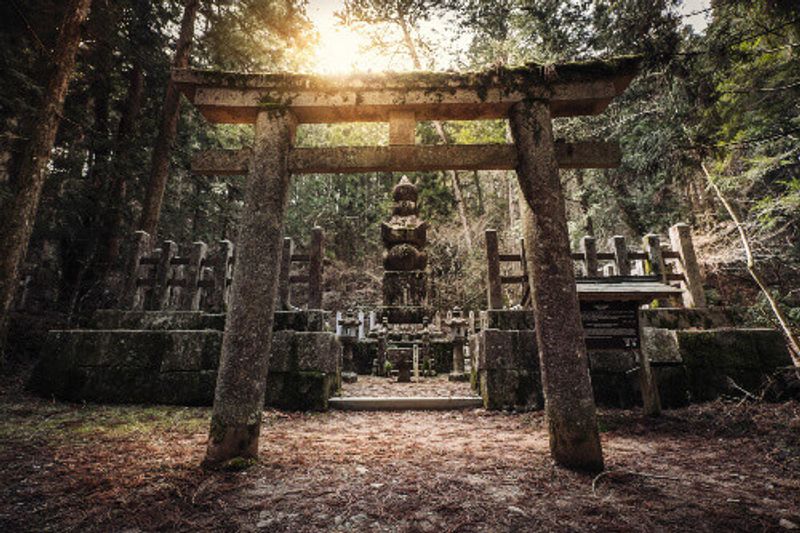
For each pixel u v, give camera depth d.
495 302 5.90
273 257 3.19
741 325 6.03
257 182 3.28
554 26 9.85
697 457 3.20
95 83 10.64
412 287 10.47
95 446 3.45
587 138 9.86
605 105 3.47
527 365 5.29
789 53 5.91
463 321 8.34
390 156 3.37
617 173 12.51
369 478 2.71
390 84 3.40
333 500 2.35
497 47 12.26
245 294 3.08
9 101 7.12
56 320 9.23
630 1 6.14
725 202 5.56
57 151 10.50
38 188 6.28
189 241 16.16
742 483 2.63
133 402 5.34
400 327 9.83
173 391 5.37
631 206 12.98
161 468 2.85
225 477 2.69
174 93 9.73
